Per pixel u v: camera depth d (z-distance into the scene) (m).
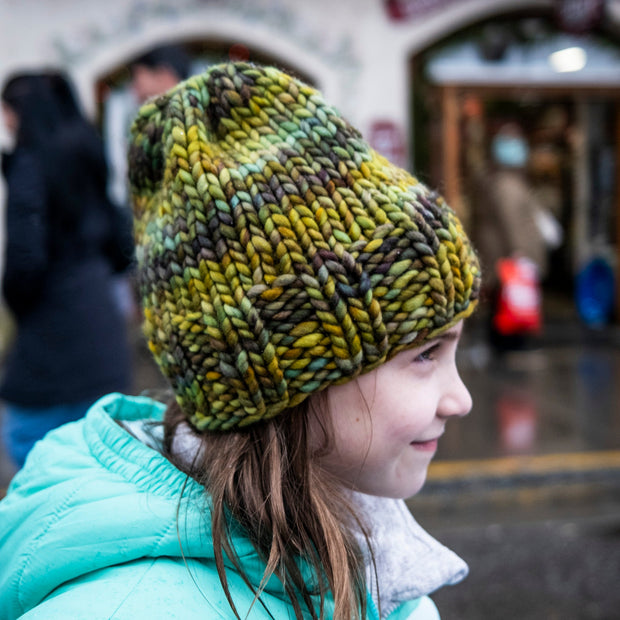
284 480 0.81
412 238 0.77
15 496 0.91
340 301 0.75
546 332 6.84
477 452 4.04
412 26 6.11
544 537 3.30
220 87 0.82
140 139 0.88
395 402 0.82
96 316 2.20
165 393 1.24
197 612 0.71
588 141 7.79
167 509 0.77
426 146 6.42
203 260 0.76
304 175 0.77
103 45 5.75
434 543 1.01
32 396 2.13
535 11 6.37
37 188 2.09
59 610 0.69
